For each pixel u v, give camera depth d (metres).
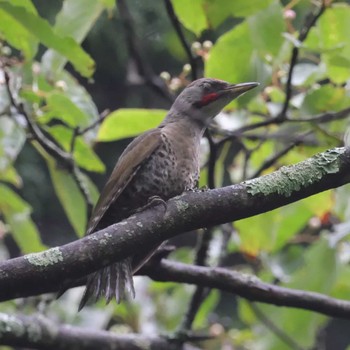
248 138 10.08
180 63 16.30
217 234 11.62
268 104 10.23
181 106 9.23
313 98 9.62
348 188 10.38
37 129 9.64
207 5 8.81
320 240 10.30
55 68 9.59
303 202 10.66
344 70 9.63
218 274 8.94
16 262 6.80
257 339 11.39
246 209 7.00
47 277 6.83
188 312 9.91
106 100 17.34
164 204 7.04
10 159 9.63
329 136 9.74
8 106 9.37
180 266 8.88
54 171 9.97
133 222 6.99
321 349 11.73
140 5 14.23
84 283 8.21
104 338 9.85
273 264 11.46
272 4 9.06
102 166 9.98
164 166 8.62
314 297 9.06
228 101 9.29
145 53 15.47
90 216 9.32
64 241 17.48
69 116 9.53
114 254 6.94
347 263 11.50
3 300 6.91
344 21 9.50
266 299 9.00
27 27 8.52
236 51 9.27
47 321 9.66
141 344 9.88
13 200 10.34
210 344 12.48
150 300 12.02
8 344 9.48
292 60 9.15
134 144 8.77
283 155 9.89
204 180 10.93
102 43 15.96
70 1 9.10
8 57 9.47
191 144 8.91
